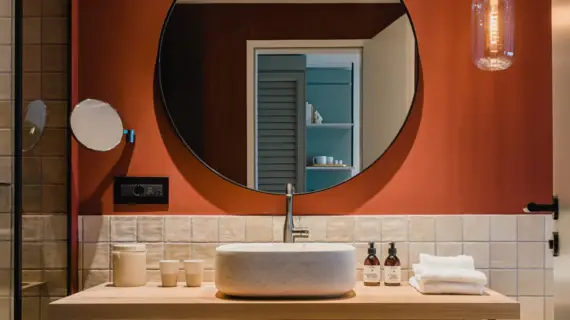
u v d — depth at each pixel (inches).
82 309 76.2
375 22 96.8
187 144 95.6
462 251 94.6
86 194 95.2
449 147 95.6
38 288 81.7
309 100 96.0
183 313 76.3
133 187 94.9
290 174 95.4
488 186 95.3
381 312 76.4
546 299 94.3
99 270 94.2
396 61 96.4
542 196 95.3
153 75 96.4
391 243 90.0
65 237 90.2
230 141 95.8
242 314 76.2
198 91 96.3
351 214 95.1
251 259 78.0
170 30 96.7
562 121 81.4
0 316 76.0
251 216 94.7
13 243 76.3
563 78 81.0
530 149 95.5
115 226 94.7
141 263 89.0
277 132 95.9
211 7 96.8
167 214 95.2
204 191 95.3
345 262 79.2
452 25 96.3
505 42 87.4
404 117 95.7
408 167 95.4
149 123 95.9
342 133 95.7
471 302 76.7
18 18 76.7
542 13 96.3
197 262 87.8
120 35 96.4
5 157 76.8
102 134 89.2
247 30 96.9
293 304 76.3
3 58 76.7
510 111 95.7
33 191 80.4
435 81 96.0
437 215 94.8
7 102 76.7
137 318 76.4
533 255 94.5
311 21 97.1
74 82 95.3
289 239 89.6
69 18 92.7
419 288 83.0
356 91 96.1
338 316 76.2
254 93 96.3
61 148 90.0
